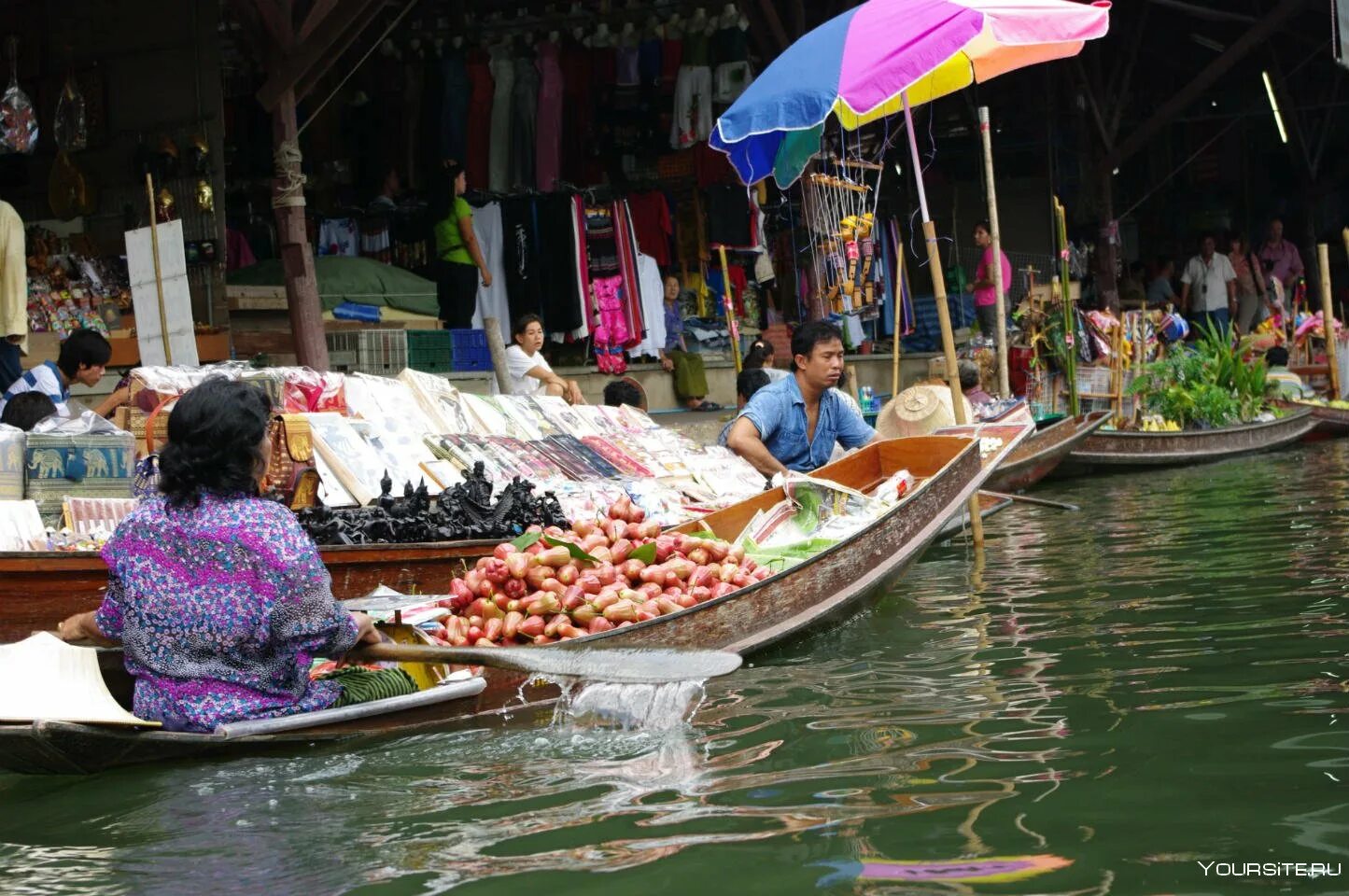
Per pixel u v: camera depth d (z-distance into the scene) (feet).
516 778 12.99
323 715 13.97
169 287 27.81
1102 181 64.44
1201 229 78.18
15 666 13.60
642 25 45.80
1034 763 12.72
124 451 19.80
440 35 44.47
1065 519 30.91
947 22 26.78
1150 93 76.64
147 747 13.25
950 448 23.91
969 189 60.49
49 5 37.32
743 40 45.65
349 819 11.94
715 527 21.25
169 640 13.85
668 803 12.05
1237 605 19.52
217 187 35.37
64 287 34.12
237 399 13.82
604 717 14.88
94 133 36.70
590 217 43.47
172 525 13.84
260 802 12.48
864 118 32.99
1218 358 48.26
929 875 10.11
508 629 16.42
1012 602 20.93
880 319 54.49
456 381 39.22
